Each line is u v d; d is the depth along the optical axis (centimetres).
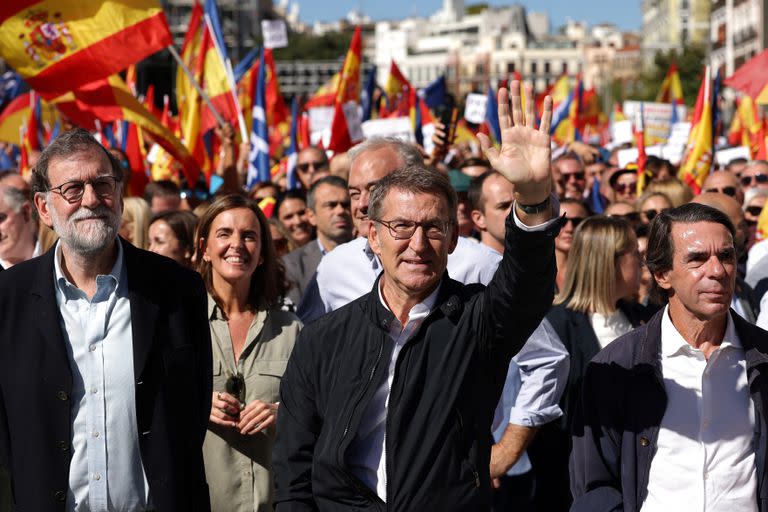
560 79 1905
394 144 492
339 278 496
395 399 333
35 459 365
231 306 491
